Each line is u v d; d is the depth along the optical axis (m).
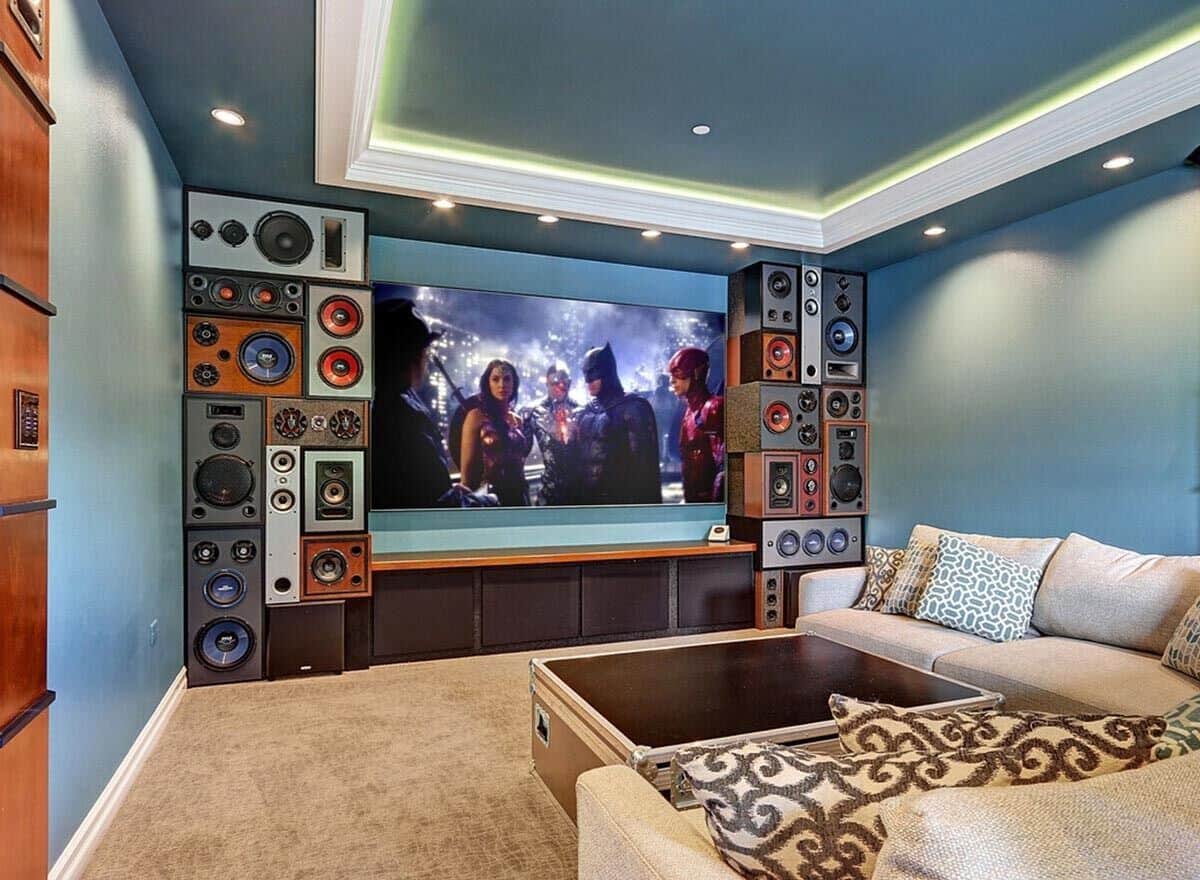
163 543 3.21
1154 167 3.38
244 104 2.88
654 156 3.75
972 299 4.46
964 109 3.25
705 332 5.30
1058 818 0.67
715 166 3.88
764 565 5.02
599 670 2.61
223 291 3.77
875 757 1.01
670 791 1.83
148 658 2.89
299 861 2.09
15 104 1.48
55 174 1.88
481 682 3.79
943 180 3.76
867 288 5.35
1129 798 0.69
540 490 4.77
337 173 3.46
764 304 5.03
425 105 3.20
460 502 4.55
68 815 1.97
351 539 3.96
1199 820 0.67
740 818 0.96
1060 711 2.44
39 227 1.61
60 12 1.92
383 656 4.11
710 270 5.30
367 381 4.04
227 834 2.23
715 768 1.00
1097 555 3.08
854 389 5.29
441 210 3.97
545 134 3.49
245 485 3.79
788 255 4.87
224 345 3.79
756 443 5.05
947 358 4.64
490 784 2.58
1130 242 3.58
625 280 5.16
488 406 4.64
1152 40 2.72
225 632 3.77
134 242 2.71
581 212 4.02
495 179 3.80
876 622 3.38
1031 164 3.35
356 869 2.05
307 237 3.92
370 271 4.32
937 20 2.57
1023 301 4.14
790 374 5.10
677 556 4.82
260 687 3.70
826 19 2.55
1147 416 3.52
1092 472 3.77
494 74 2.93
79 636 2.05
